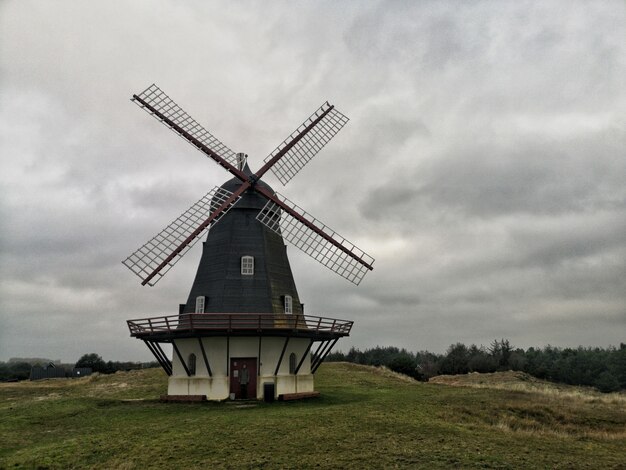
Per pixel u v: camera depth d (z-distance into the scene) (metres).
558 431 20.92
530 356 107.38
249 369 26.95
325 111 36.84
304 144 35.00
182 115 32.28
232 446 16.38
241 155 31.98
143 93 31.52
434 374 80.69
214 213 29.78
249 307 27.09
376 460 14.74
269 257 29.06
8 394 38.81
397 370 57.25
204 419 20.53
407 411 21.97
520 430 19.88
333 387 35.78
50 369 72.12
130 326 27.20
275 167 32.66
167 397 27.11
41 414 24.38
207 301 27.62
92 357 85.38
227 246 28.78
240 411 22.70
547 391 31.45
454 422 20.55
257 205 30.33
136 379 42.38
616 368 91.69
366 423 19.03
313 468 14.27
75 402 27.50
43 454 16.67
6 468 15.57
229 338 26.81
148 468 14.84
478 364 79.25
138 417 22.34
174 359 28.52
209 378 26.53
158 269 28.91
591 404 26.41
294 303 29.36
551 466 14.52
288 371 28.00
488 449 15.99
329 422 19.22
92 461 15.95
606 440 19.06
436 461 14.66
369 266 32.59
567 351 121.38
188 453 15.92
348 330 29.16
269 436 17.36
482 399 26.48
